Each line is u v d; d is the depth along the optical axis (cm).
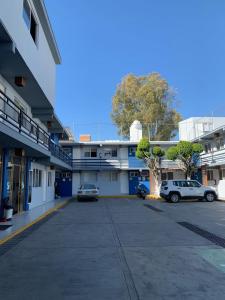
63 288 468
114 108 4541
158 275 530
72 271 555
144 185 3228
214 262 612
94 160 3219
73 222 1210
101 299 424
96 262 616
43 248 744
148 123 4300
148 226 1095
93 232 971
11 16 957
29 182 1664
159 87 4350
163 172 3288
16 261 627
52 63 1708
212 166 2716
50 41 1559
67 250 722
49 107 1717
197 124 3391
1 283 494
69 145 3212
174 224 1143
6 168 1267
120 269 566
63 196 3152
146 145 2833
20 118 1168
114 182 3250
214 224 1140
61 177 3212
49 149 1773
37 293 448
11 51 948
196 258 643
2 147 1263
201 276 524
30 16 1230
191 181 2338
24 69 1159
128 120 4366
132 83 4472
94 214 1495
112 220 1267
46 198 2250
